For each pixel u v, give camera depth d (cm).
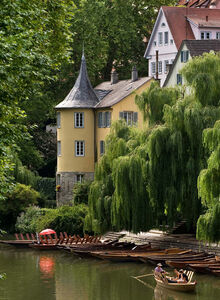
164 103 5381
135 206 5209
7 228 7138
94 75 9119
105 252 5469
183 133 5069
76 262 5381
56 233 6438
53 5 3644
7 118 2925
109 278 4703
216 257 4828
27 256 5731
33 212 6938
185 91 5409
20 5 3056
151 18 10444
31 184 7544
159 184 5106
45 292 4278
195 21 9656
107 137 5744
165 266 4994
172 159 5047
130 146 5491
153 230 6156
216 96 5031
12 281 4634
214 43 7850
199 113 4928
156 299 4059
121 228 5378
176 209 5147
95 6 9081
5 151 2959
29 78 3155
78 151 7956
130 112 7694
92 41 8912
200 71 5025
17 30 2891
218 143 4219
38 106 8344
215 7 11194
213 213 4303
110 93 8200
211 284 4394
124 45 9569
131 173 5166
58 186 7988
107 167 5688
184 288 4175
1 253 5919
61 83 8881
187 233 5884
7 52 2686
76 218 6506
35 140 9200
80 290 4328
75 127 7938
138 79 8038
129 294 4209
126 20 9438
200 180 4209
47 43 3516
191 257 4991
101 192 5584
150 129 5338
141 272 4894
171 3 10588
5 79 2772
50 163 9369
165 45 9769
